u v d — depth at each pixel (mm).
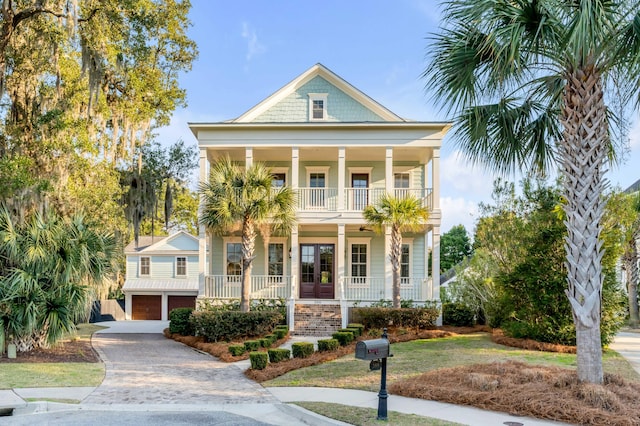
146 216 21031
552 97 8070
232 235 19703
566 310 11477
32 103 14328
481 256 16938
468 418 6023
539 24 6000
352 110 18672
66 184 14617
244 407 7109
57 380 8828
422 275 19422
